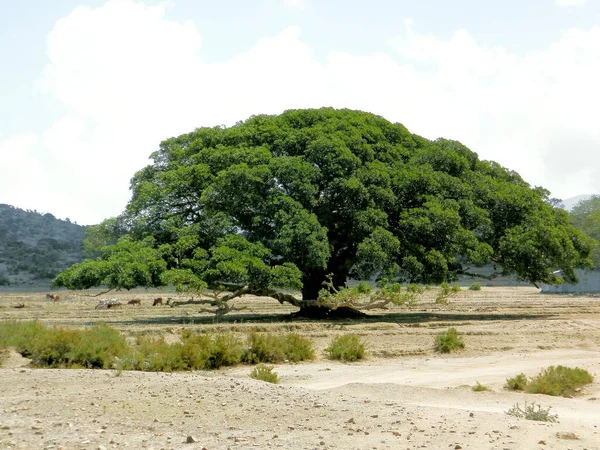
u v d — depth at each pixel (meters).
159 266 32.75
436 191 37.75
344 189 34.97
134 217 38.44
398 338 28.75
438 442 10.05
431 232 36.06
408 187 37.19
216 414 12.06
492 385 18.89
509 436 10.62
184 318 37.66
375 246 33.91
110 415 11.90
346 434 10.55
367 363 23.83
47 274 118.56
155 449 9.54
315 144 36.41
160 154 42.00
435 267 35.91
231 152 37.00
